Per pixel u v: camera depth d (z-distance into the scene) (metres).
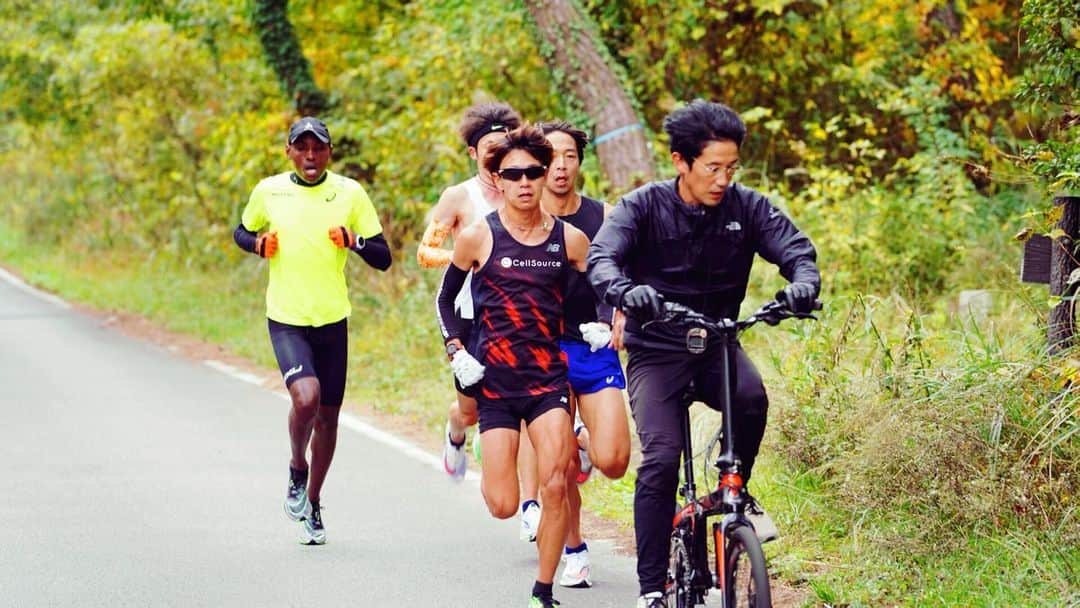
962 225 41.34
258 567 22.50
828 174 43.22
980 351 24.03
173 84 71.44
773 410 25.08
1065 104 24.83
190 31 66.44
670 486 17.11
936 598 18.78
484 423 19.05
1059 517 19.72
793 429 24.06
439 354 44.25
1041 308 24.73
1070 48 24.00
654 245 17.41
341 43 65.06
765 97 53.19
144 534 24.56
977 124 48.94
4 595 20.91
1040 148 23.53
